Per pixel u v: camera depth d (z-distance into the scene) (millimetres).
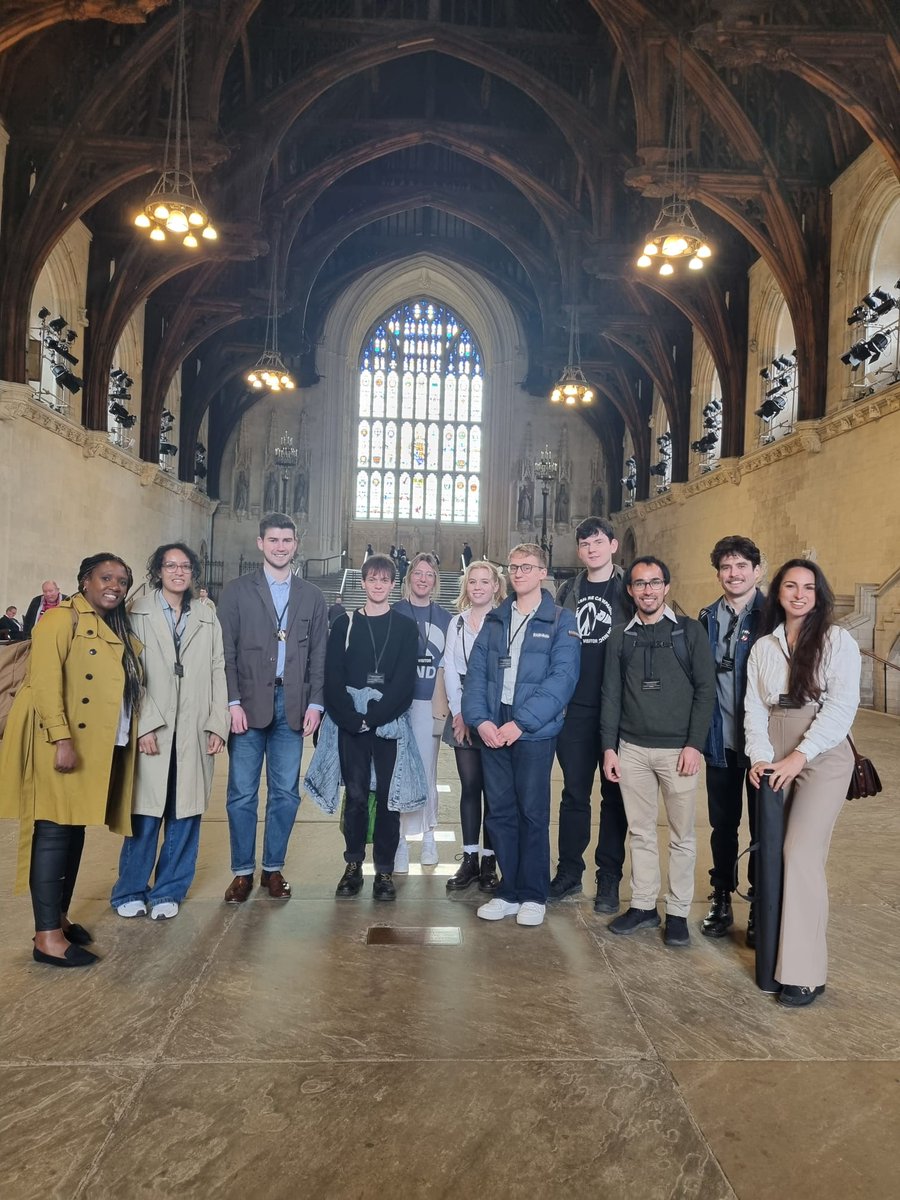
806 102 17422
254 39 17922
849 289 16938
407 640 4480
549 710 4047
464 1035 3012
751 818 4043
